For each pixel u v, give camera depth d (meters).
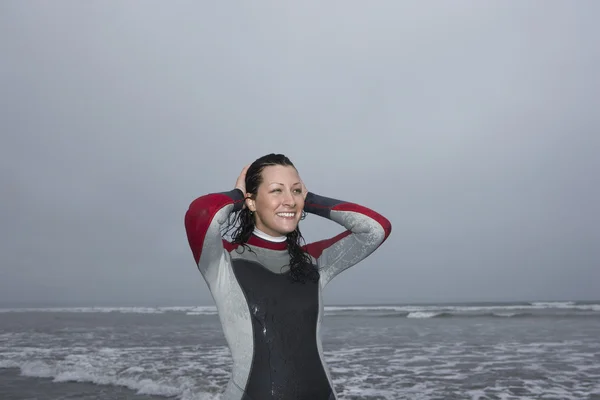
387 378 9.11
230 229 2.34
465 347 14.11
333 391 2.10
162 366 10.61
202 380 8.80
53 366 10.59
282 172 2.23
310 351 2.08
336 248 2.43
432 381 8.80
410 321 28.62
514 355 12.20
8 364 11.36
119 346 15.16
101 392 8.56
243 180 2.34
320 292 2.26
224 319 2.09
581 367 10.19
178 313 49.19
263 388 1.95
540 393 7.82
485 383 8.60
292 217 2.22
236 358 2.03
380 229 2.31
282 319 2.07
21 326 26.17
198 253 2.06
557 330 20.00
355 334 19.33
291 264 2.22
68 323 29.30
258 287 2.10
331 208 2.42
